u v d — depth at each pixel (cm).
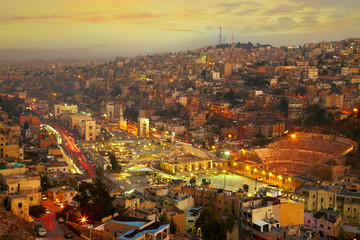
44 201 16175
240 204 15025
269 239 13012
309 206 19275
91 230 11331
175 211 15125
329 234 15138
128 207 15438
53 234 11756
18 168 15988
